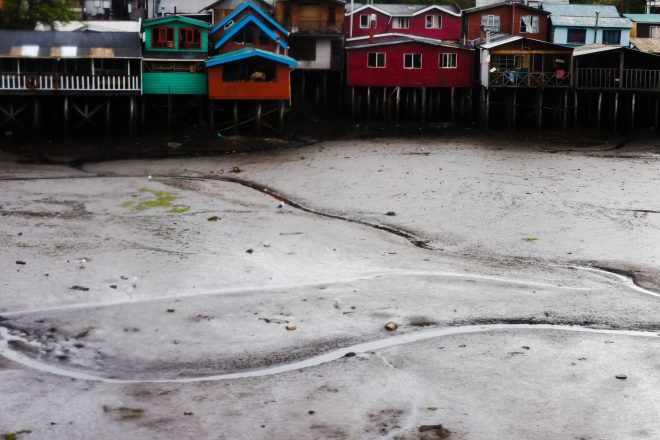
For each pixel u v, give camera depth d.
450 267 23.73
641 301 20.70
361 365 16.45
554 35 59.97
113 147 45.91
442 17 63.38
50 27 59.72
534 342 17.72
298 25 56.66
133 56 47.62
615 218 30.19
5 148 44.66
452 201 32.88
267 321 18.83
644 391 15.29
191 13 64.38
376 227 29.14
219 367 16.41
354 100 55.53
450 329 18.58
